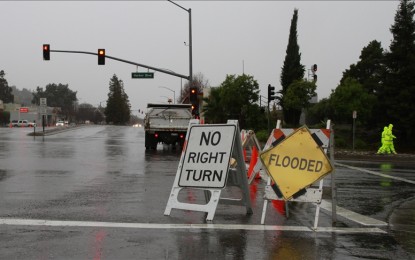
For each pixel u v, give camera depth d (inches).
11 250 226.5
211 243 245.0
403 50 1561.3
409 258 227.0
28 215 303.7
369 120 1583.4
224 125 315.6
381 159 864.9
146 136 968.3
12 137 1476.4
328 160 291.3
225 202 328.8
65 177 496.1
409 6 1572.3
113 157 759.7
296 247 241.4
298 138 299.4
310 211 337.4
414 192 443.5
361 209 353.4
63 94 7007.9
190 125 327.0
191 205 306.3
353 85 1528.1
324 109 1801.2
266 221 300.7
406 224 303.3
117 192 401.7
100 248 232.1
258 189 446.9
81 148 973.2
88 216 303.9
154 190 415.2
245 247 239.3
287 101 1651.1
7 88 5782.5
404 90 1503.4
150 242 244.4
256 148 521.3
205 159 313.6
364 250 238.8
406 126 1494.8
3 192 394.3
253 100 1760.6
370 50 2192.4
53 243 239.5
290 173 295.7
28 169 566.3
